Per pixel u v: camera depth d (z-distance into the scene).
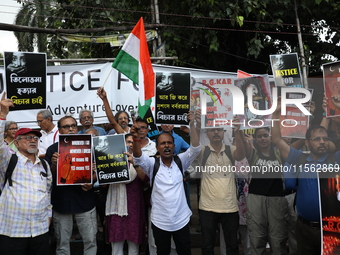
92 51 11.29
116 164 5.38
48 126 6.39
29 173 4.84
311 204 4.91
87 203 5.56
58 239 5.54
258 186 5.43
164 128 6.08
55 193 5.50
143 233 5.63
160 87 5.52
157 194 5.10
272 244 5.40
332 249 4.83
